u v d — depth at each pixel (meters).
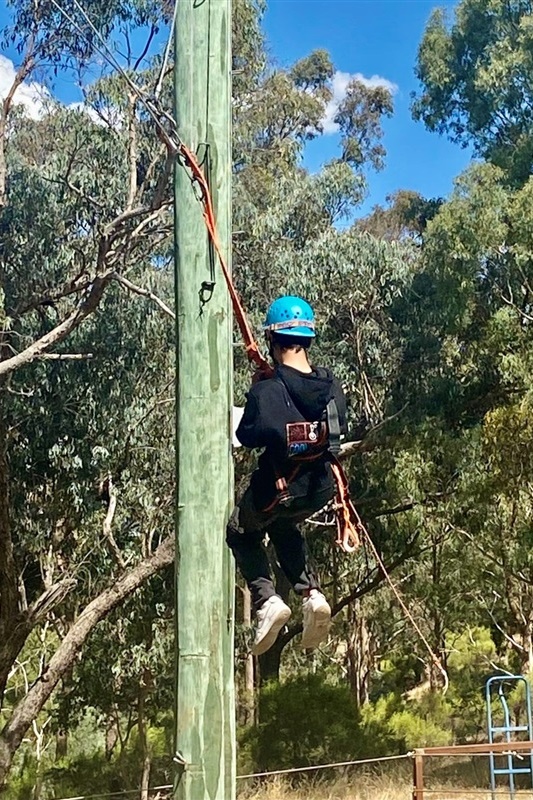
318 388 4.40
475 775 20.27
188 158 5.00
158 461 18.80
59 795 20.23
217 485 4.80
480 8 21.14
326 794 18.28
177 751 4.68
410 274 20.19
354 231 21.25
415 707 27.81
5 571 15.47
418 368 20.47
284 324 4.57
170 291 18.23
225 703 4.70
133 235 15.32
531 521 20.67
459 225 18.33
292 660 34.97
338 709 20.86
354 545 4.40
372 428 19.70
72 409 17.64
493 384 20.27
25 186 17.09
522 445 18.95
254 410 4.34
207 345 4.90
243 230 19.55
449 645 37.38
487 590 26.44
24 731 16.16
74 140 17.16
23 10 14.88
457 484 19.97
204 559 4.74
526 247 18.23
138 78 15.31
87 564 19.16
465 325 19.00
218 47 5.20
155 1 14.85
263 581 4.55
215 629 4.71
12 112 17.95
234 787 4.71
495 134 21.47
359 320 20.81
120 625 20.16
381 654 37.81
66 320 14.45
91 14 14.74
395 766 20.45
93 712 23.34
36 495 18.17
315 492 4.40
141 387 18.41
